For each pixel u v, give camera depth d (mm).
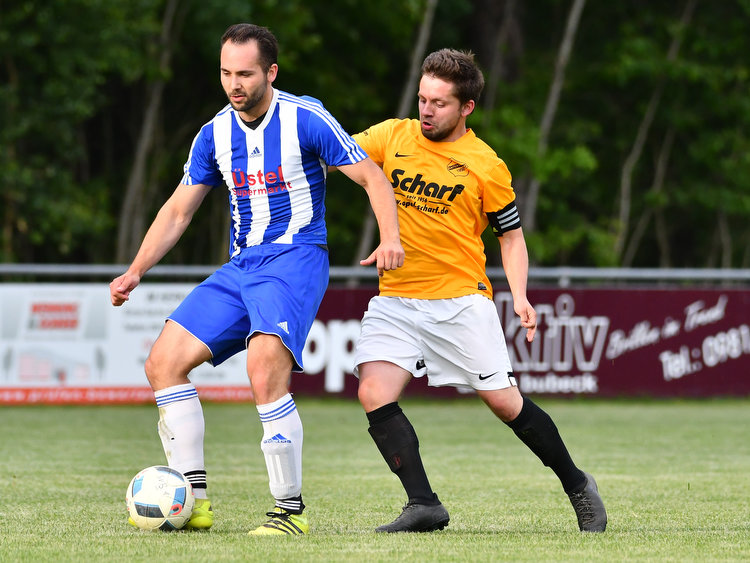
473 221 16875
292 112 16062
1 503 20500
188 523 16594
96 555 13820
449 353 16750
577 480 17047
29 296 44844
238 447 32406
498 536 16016
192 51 86000
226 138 16297
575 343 47531
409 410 46125
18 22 69188
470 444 33906
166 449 16703
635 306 47906
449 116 16531
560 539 15672
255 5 78875
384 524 17844
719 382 48312
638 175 109500
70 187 74062
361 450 31875
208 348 16344
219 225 92312
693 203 108125
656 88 102438
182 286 45625
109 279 54312
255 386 15867
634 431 37875
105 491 22516
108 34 69250
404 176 16812
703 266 115125
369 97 91188
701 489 23562
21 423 39406
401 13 87625
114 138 90250
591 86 103438
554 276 48094
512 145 86562
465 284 16766
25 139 74812
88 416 42094
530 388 47312
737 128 106562
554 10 104188
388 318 16875
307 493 22500
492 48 93938
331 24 87125
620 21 105312
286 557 13648
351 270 47625
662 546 15000
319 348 46656
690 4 102500
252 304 15914
